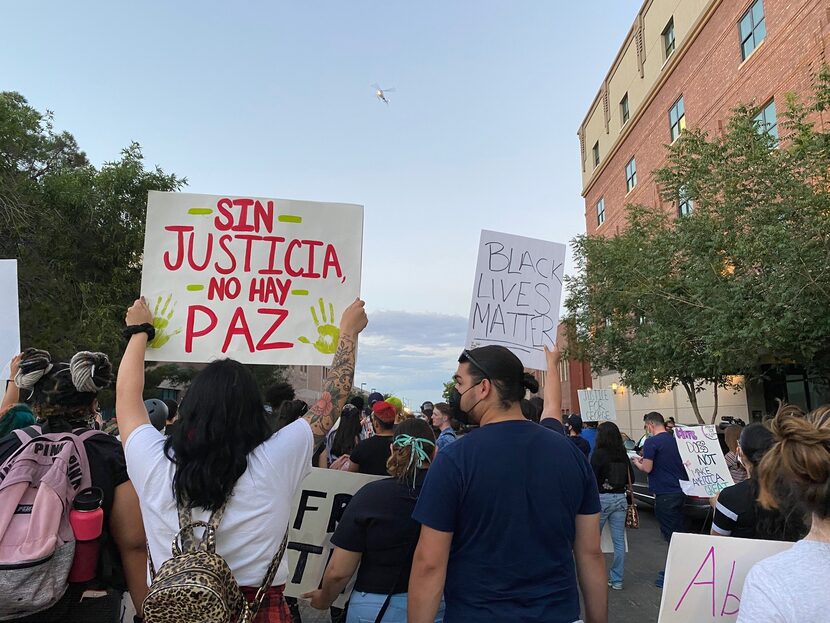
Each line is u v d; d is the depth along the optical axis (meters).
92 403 2.27
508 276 3.34
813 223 8.55
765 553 1.96
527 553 1.88
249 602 1.75
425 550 1.89
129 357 2.23
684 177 11.64
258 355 2.90
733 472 6.61
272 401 4.89
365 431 9.20
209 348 2.87
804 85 13.68
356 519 2.61
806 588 1.42
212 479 1.71
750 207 10.24
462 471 1.93
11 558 1.73
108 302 16.36
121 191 16.78
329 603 2.74
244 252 2.98
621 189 26.70
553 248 3.42
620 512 6.29
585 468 2.13
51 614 1.90
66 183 15.72
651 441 6.73
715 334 10.12
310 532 3.23
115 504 2.06
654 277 12.48
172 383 24.03
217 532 1.74
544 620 1.83
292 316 2.97
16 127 14.77
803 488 1.54
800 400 15.87
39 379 2.16
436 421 6.39
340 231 3.08
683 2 20.28
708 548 2.00
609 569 7.13
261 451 1.85
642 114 24.06
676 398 21.55
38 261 15.30
